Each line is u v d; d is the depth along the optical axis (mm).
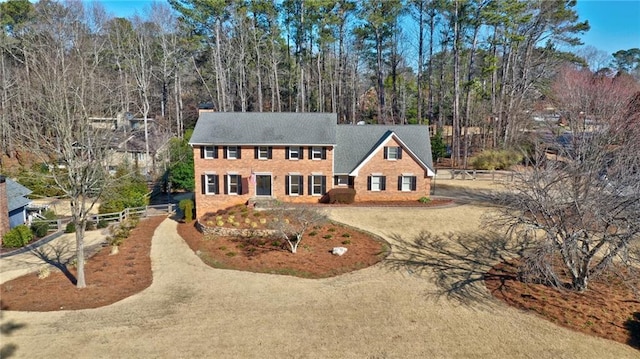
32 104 42469
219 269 23641
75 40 48812
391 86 68375
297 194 35062
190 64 68188
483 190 38906
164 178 45375
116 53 59719
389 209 32656
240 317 18031
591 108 34688
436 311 18641
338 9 54250
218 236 29016
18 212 30656
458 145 49312
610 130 27234
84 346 15703
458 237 27734
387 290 20719
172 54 61844
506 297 19969
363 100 76688
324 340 16266
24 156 47125
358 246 26359
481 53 55594
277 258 24875
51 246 27844
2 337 16281
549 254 20859
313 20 52906
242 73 56312
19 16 56594
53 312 18406
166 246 27844
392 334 16734
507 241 27047
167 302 19500
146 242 28656
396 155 34750
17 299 19594
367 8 51688
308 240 27422
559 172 19906
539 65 54969
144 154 50500
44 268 23078
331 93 62469
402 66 73125
